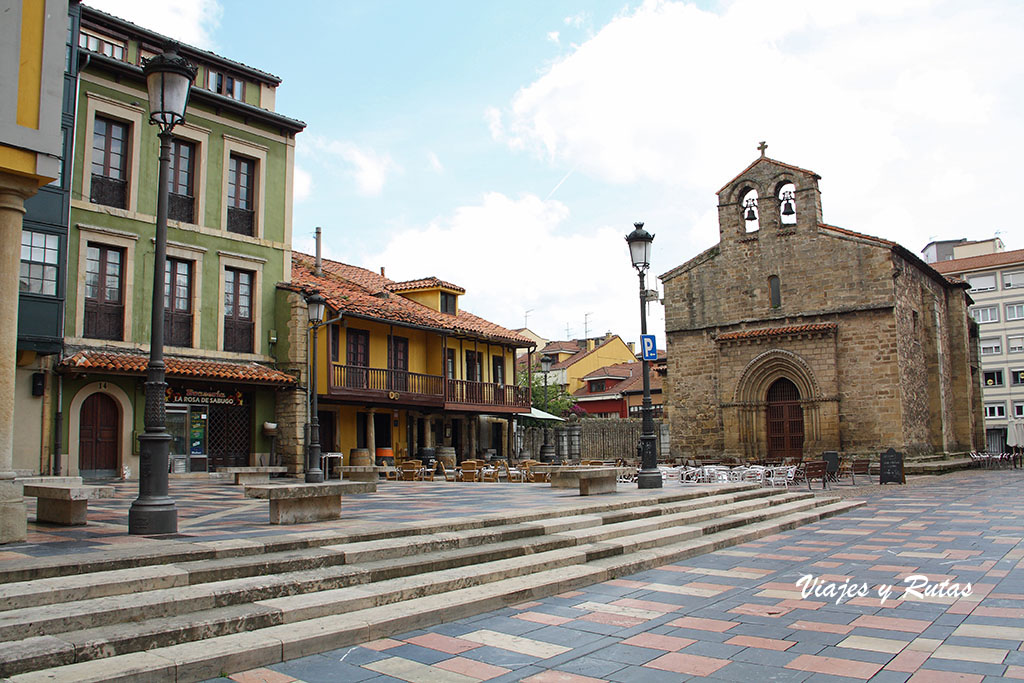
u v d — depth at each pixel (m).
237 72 26.12
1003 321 64.31
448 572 8.02
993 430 64.00
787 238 33.72
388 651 5.98
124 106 22.61
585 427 42.41
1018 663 5.58
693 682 5.30
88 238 21.56
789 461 29.64
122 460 21.56
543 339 76.25
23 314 18.88
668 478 23.39
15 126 8.05
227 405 24.59
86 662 5.07
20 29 8.24
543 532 10.27
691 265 36.25
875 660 5.73
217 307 24.69
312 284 28.44
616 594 8.16
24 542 7.84
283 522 9.78
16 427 19.42
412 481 24.22
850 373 31.67
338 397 26.91
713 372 35.34
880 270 31.33
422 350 33.22
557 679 5.37
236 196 25.86
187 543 7.62
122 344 22.08
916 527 13.59
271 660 5.60
